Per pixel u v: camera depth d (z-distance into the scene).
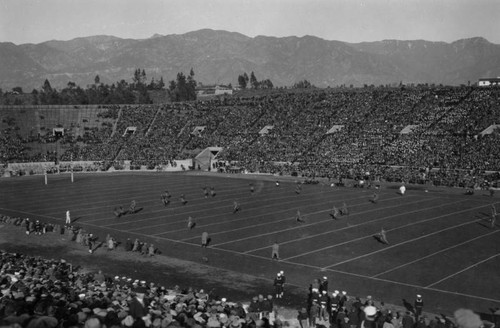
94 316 14.54
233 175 100.12
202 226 50.47
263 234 46.56
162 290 27.33
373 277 33.53
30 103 183.12
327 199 66.62
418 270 34.91
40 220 54.84
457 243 42.25
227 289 31.52
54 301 16.83
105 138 127.56
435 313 26.86
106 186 83.69
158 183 87.38
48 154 117.31
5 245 43.94
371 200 64.44
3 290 20.12
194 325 15.25
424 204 61.88
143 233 47.94
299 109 123.44
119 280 30.94
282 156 105.75
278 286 29.80
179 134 127.19
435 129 98.50
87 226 51.47
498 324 24.25
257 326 17.52
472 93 107.31
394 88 123.50
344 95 123.88
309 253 39.78
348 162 96.25
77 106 138.12
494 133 90.06
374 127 106.12
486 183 75.12
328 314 26.81
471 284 31.78
